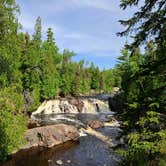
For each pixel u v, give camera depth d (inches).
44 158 820.6
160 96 423.2
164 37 332.8
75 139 1059.3
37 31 2549.2
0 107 767.1
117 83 4527.6
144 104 461.1
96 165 768.3
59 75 3061.0
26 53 1878.7
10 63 887.7
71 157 840.3
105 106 2285.9
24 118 840.9
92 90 4234.7
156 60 358.3
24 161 784.3
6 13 838.5
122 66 981.2
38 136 944.3
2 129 738.2
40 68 2055.9
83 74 4030.5
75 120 1557.6
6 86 868.6
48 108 2182.6
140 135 491.8
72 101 2288.4
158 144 466.9
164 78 372.5
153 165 458.0
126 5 345.1
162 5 329.4
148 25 339.0
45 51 2694.4
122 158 747.4
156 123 491.8
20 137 804.0
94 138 1087.0
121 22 352.2
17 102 815.7
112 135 1141.1
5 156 749.3
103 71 4436.5
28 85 1863.9
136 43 354.3
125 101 574.9
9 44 883.4
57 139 986.7
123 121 519.2
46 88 2231.8
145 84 413.4
